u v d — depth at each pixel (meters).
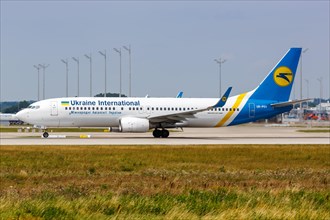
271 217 41.50
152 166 80.94
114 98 145.62
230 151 102.19
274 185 59.84
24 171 72.00
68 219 40.50
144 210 44.03
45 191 54.22
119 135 161.88
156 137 149.00
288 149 107.06
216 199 48.91
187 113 141.25
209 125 150.38
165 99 148.12
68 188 55.97
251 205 45.81
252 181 63.53
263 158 92.44
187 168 78.88
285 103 151.25
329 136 164.00
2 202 44.88
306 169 78.06
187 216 41.69
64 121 142.75
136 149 104.19
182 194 51.69
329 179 65.19
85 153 96.19
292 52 153.12
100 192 53.38
